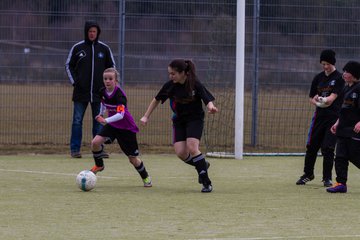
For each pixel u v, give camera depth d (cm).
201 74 4775
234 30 4762
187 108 2958
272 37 4850
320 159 4541
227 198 2819
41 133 4828
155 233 2117
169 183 3294
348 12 4888
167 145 4875
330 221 2344
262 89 4859
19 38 4662
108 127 3109
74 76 4322
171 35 4778
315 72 4894
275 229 2198
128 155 3117
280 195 2925
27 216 2377
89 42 4325
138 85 4778
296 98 4900
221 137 4709
